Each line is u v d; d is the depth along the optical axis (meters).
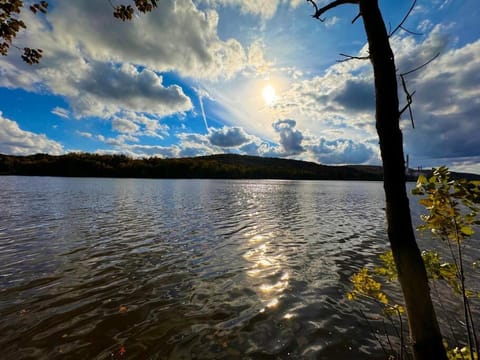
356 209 26.05
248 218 19.33
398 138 1.88
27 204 24.83
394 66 1.95
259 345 4.87
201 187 60.62
